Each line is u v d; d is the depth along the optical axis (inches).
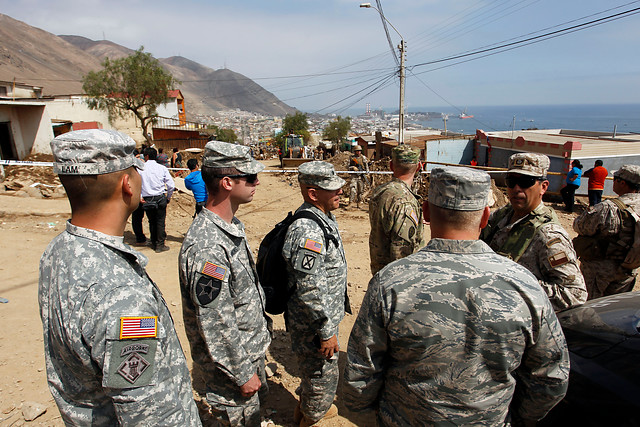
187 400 53.5
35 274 197.9
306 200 101.8
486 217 61.6
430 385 55.9
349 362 62.2
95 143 48.3
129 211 53.9
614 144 624.7
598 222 128.0
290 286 95.3
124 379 44.4
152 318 47.8
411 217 118.0
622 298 98.6
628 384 70.5
